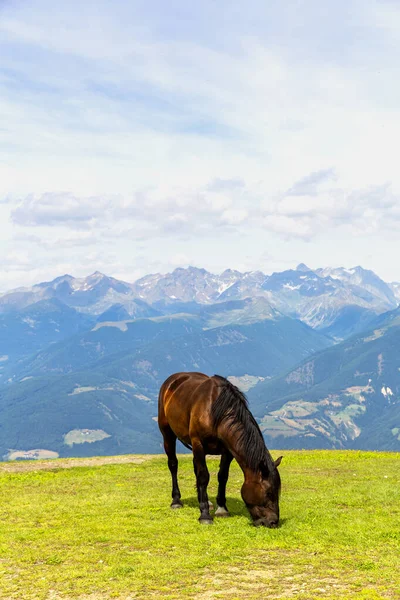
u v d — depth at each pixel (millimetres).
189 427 17031
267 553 13445
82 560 13125
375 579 11562
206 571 12352
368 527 15320
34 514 17625
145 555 13406
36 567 12797
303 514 16844
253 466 15398
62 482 24422
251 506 15438
